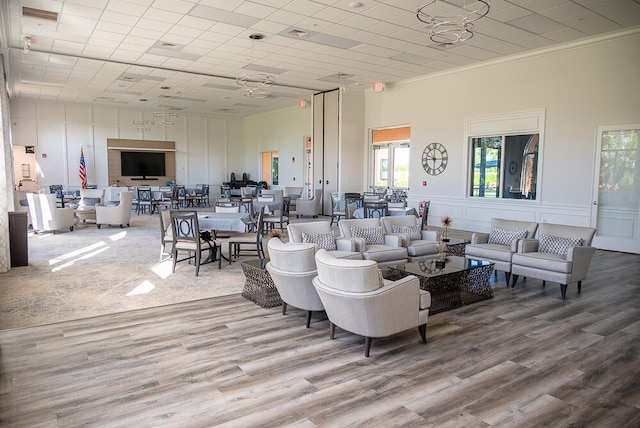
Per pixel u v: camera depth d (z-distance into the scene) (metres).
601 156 7.95
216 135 18.89
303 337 3.83
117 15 6.71
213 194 18.95
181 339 3.75
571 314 4.50
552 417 2.59
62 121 15.45
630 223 7.75
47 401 2.73
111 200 13.70
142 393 2.84
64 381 2.99
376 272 3.31
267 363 3.30
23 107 14.73
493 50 8.61
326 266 3.46
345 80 11.47
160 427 2.46
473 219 10.16
